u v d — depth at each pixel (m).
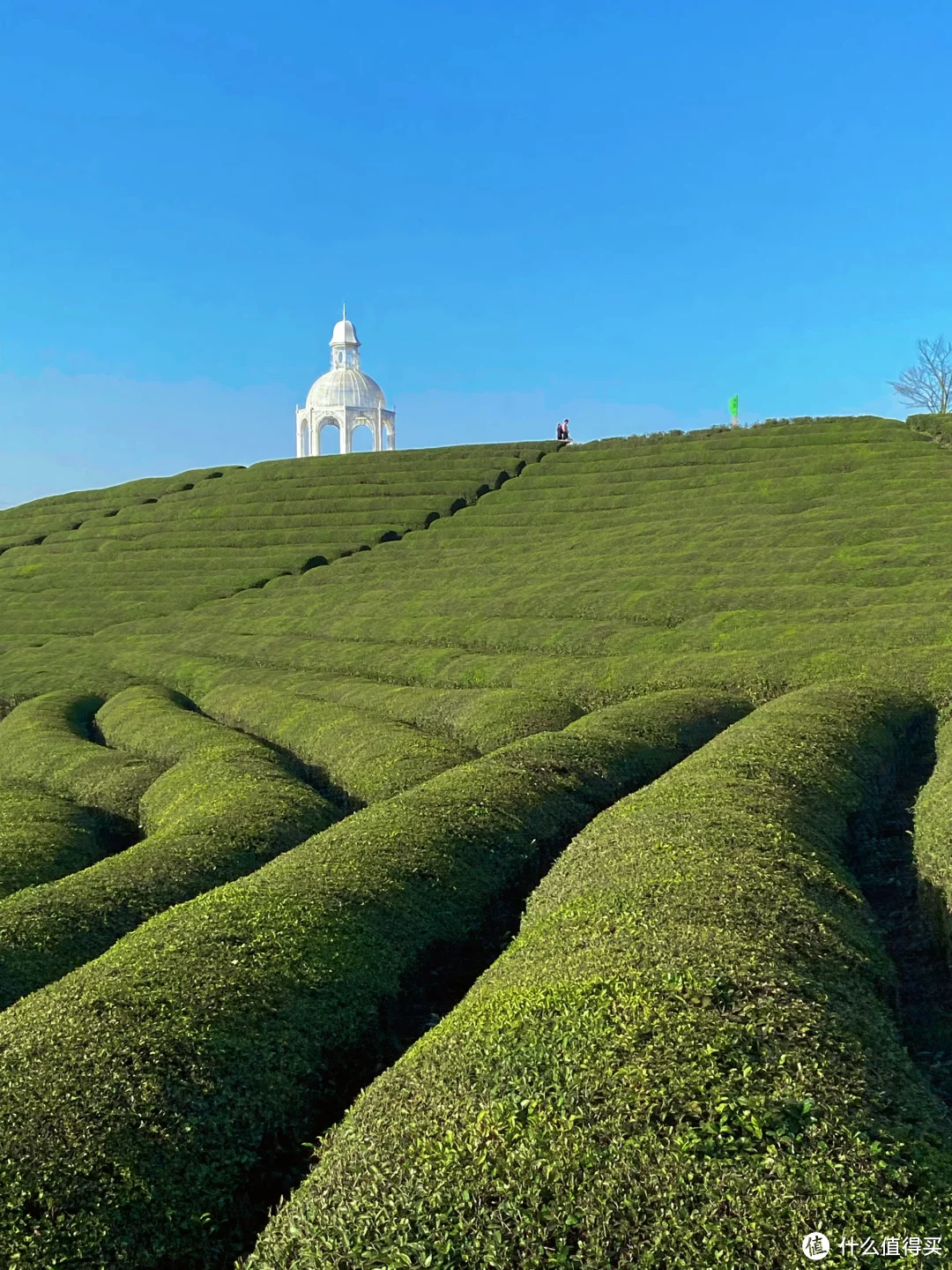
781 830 17.47
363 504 89.38
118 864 20.36
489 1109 9.51
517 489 88.94
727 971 11.45
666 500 74.88
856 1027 10.97
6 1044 12.17
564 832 21.86
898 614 39.81
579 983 11.50
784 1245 7.71
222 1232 10.55
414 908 16.70
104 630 66.69
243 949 14.21
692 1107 9.05
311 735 35.44
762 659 36.06
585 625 47.25
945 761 24.19
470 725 33.75
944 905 16.47
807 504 64.88
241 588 72.31
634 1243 7.96
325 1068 12.90
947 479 64.19
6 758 36.75
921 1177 8.48
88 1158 10.30
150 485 110.56
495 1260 8.05
